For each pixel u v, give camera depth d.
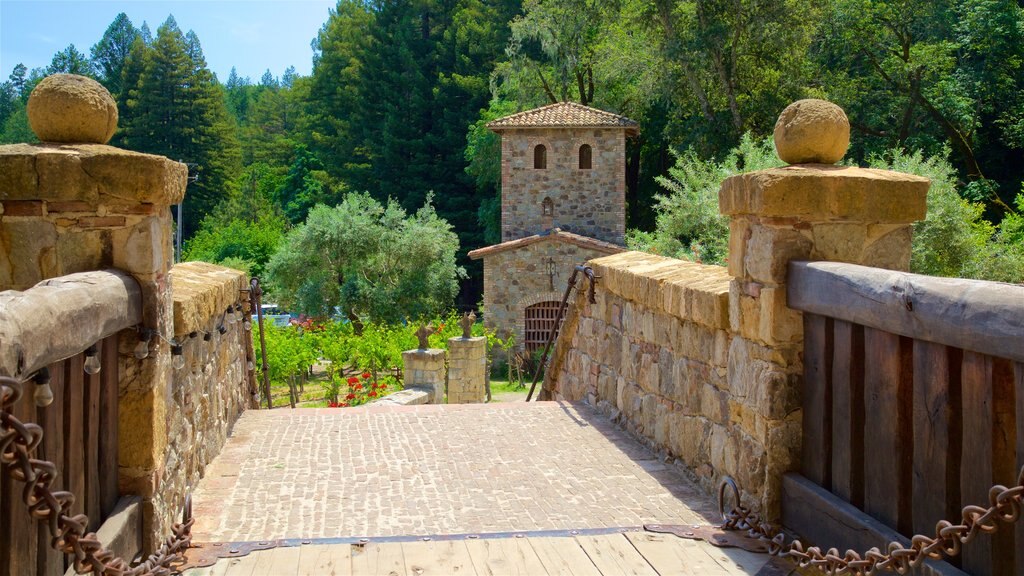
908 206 3.95
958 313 2.67
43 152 3.32
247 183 60.59
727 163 18.17
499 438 6.38
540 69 35.50
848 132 4.12
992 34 26.58
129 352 3.53
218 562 3.75
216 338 5.85
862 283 3.28
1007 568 2.59
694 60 26.31
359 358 18.17
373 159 44.75
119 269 3.51
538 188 28.31
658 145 36.50
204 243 46.81
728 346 4.64
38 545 2.48
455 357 15.42
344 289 28.05
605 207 28.16
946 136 27.05
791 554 3.52
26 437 1.93
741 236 4.30
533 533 4.17
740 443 4.39
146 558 3.53
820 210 3.84
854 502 3.46
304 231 28.84
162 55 52.66
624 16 30.55
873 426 3.28
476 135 37.88
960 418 2.78
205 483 5.15
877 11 26.75
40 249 3.44
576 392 8.23
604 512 4.62
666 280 5.57
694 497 4.91
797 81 27.11
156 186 3.43
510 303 26.05
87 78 3.70
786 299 3.97
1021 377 2.42
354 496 4.93
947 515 2.80
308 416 7.19
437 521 4.46
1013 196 27.25
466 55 44.25
